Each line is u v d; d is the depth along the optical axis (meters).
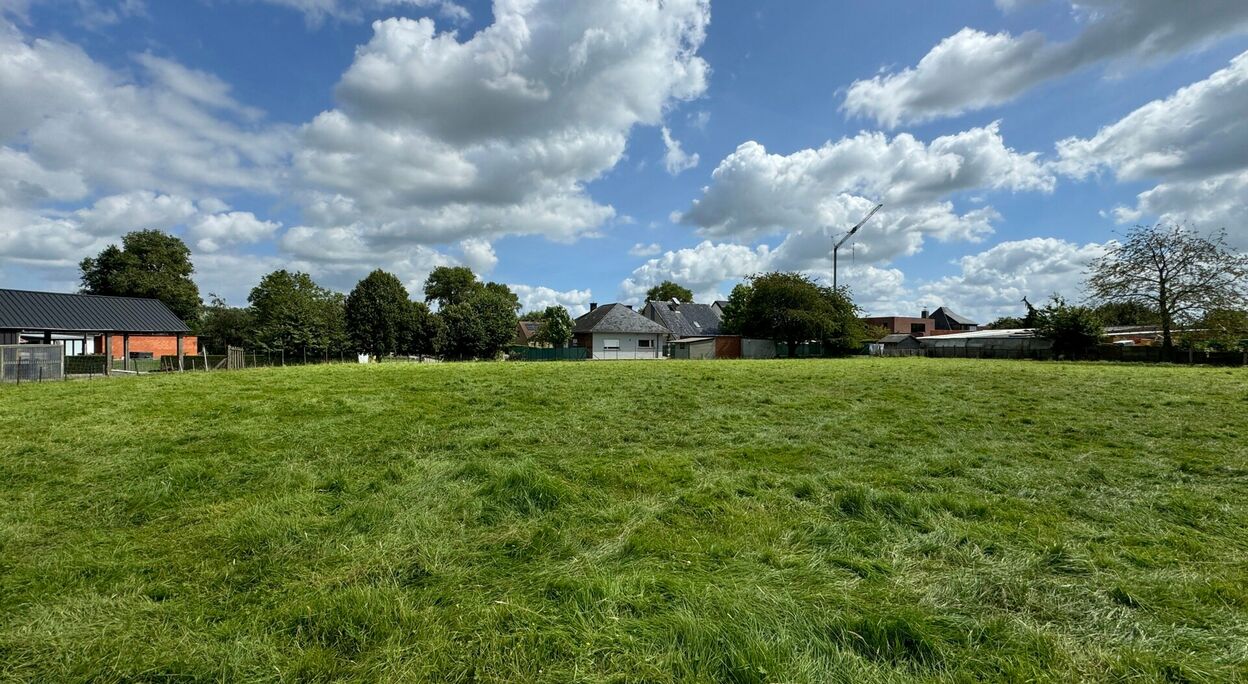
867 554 3.30
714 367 21.52
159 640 2.35
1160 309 32.53
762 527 3.72
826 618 2.45
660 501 4.34
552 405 9.56
